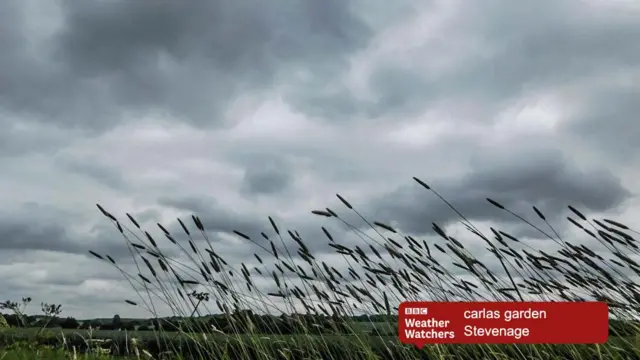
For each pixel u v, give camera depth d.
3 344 4.73
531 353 4.51
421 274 5.02
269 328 4.94
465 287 4.96
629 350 4.27
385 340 4.75
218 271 5.00
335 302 4.95
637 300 4.59
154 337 4.95
